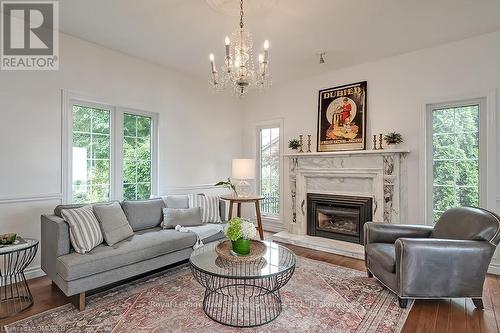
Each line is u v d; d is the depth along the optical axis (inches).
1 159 108.4
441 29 120.9
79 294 89.9
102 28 120.4
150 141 162.4
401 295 92.4
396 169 144.8
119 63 145.1
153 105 160.6
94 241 99.7
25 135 114.3
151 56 150.8
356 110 162.2
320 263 135.5
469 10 105.9
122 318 85.9
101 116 141.1
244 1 99.2
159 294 101.9
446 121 138.3
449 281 92.1
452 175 136.3
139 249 105.8
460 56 131.5
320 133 177.0
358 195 158.9
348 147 164.7
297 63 159.6
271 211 206.7
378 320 85.9
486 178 126.4
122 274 101.0
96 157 138.9
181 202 148.0
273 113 202.4
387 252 103.3
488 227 93.5
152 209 137.5
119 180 146.6
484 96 126.0
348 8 103.9
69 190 127.9
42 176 119.0
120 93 145.5
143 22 115.0
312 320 85.4
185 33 124.5
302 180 180.9
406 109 146.5
